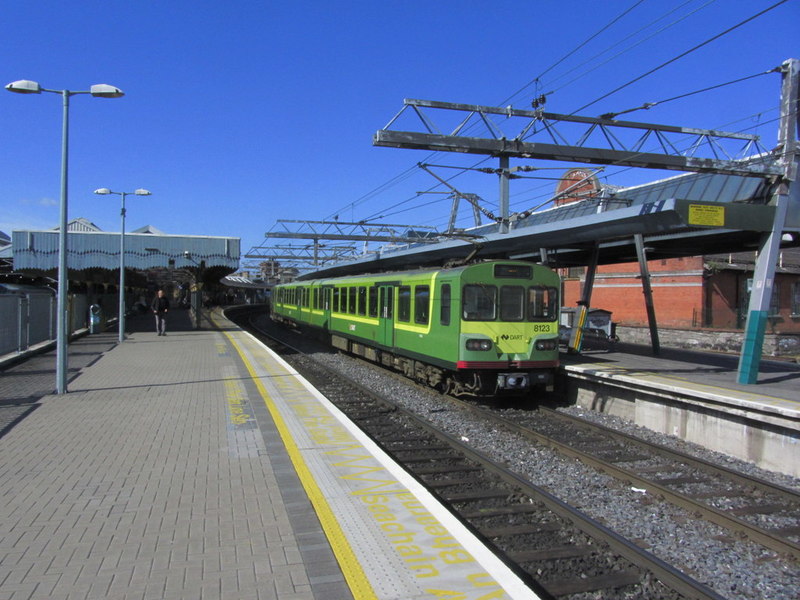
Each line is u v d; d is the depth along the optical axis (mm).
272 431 7613
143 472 5844
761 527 6219
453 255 18250
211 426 7891
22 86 9984
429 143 11500
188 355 16703
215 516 4664
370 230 37188
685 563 5297
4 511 4770
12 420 8242
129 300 38344
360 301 17938
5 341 14594
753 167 10945
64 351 10461
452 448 9008
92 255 26547
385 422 10719
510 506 6539
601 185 20047
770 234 11023
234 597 3383
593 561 5211
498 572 3707
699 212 10375
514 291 12219
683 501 6668
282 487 5383
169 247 27594
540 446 9203
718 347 23516
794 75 11078
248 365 14477
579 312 16281
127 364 14641
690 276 28109
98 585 3527
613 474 7777
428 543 4148
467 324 11859
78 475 5738
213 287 52938
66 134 10367
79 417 8453
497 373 12227
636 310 31141
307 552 3998
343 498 5086
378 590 3459
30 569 3744
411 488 5363
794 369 13664
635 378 11266
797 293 30953
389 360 16172
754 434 8734
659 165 11867
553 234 13148
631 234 12109
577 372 12758
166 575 3660
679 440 9945
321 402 9641
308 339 28422
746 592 4816
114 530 4383
